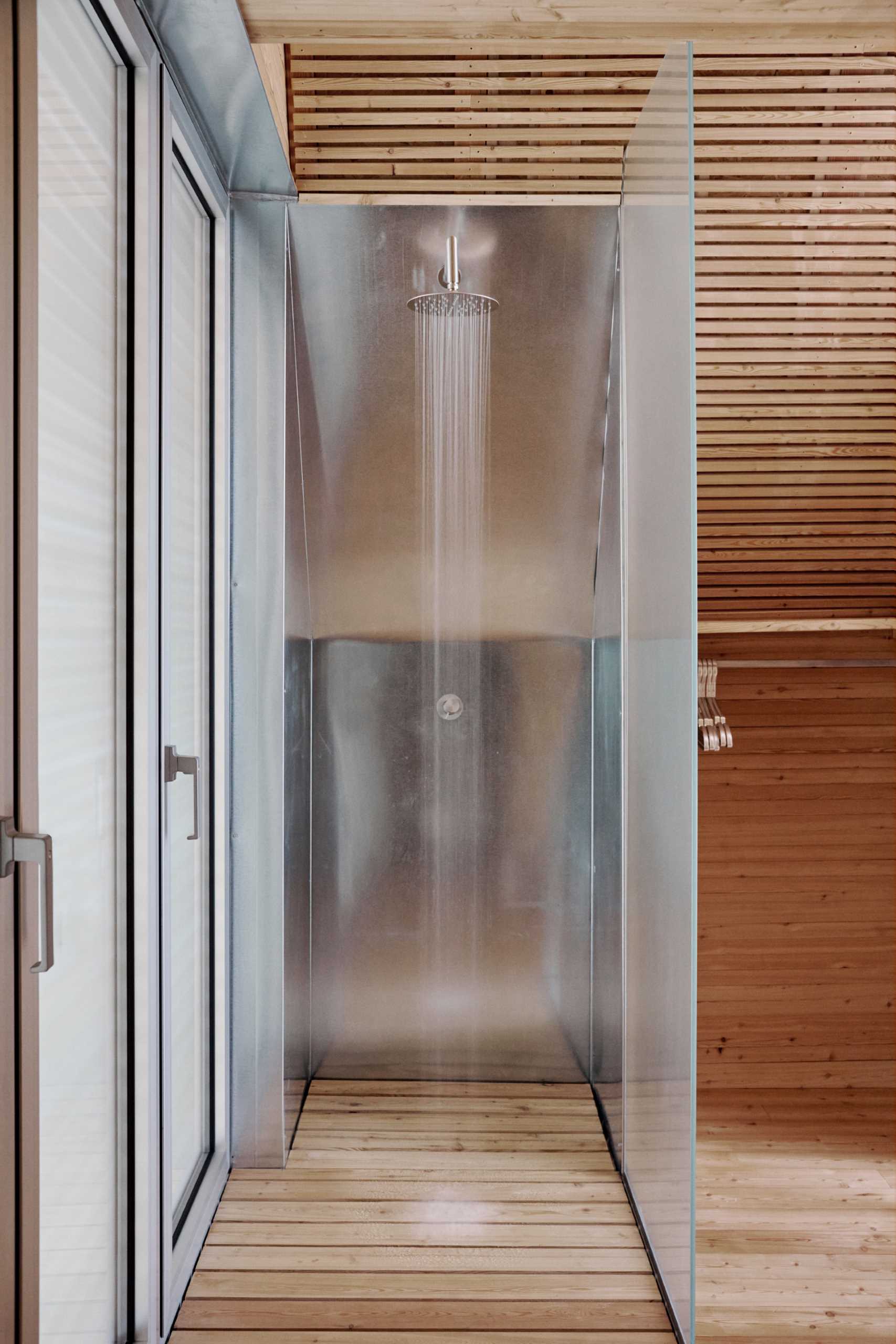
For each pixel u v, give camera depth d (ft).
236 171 6.64
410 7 5.08
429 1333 5.56
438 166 7.11
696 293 7.57
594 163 7.11
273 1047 7.21
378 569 7.82
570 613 8.03
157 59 5.20
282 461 7.06
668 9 5.18
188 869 6.52
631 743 6.78
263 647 7.11
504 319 6.89
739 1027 9.70
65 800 4.41
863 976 9.68
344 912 8.32
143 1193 5.12
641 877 6.47
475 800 8.21
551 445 7.33
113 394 4.99
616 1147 7.39
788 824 9.70
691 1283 5.16
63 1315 4.39
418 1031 8.47
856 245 7.33
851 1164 7.95
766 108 6.71
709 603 9.52
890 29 5.47
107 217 4.89
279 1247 6.34
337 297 6.88
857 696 9.71
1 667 3.67
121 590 5.09
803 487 8.56
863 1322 5.92
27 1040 3.77
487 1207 6.79
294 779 7.55
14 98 3.74
